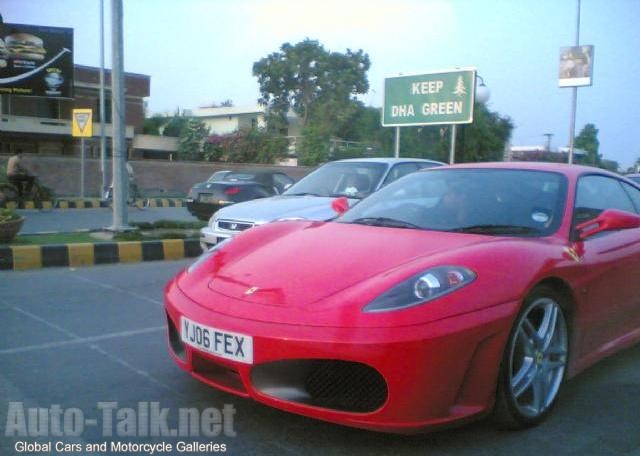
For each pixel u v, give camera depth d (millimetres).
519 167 4047
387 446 2838
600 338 3576
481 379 2693
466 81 14625
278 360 2629
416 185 4199
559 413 3268
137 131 37875
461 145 16594
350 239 3373
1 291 5996
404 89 15891
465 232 3473
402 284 2707
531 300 2939
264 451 2797
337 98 42406
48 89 22141
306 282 2891
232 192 10953
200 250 8742
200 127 39938
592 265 3355
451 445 2852
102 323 4902
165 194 24812
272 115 43281
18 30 21672
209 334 2822
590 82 18547
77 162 22766
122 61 8961
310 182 7570
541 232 3406
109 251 7875
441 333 2541
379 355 2492
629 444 2920
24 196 16469
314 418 2902
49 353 4121
